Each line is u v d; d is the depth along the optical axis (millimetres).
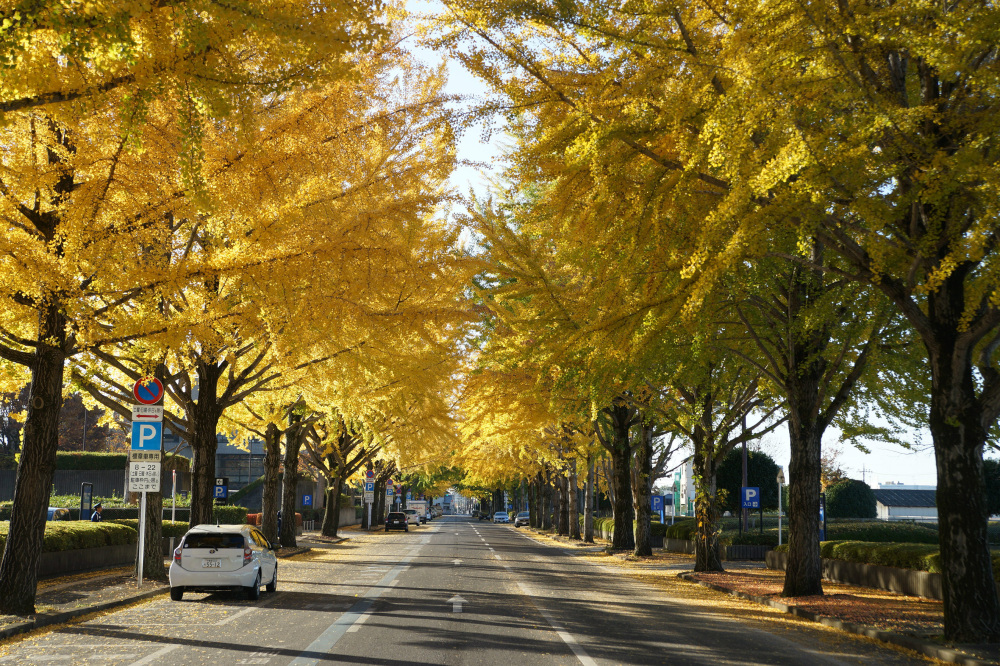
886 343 15625
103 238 10195
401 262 11695
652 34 9078
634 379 14789
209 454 18438
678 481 81250
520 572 21609
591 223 10234
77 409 78188
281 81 7398
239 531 14406
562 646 9570
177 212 10523
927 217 10406
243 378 18672
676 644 10062
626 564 27047
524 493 94500
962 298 10914
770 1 7957
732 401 22734
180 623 11273
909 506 75188
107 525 20438
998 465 41719
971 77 8195
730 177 8484
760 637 11086
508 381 21812
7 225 10609
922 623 12086
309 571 21141
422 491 110125
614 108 9633
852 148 8164
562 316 12398
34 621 10789
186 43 6574
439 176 12414
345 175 11734
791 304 15430
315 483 68312
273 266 10758
